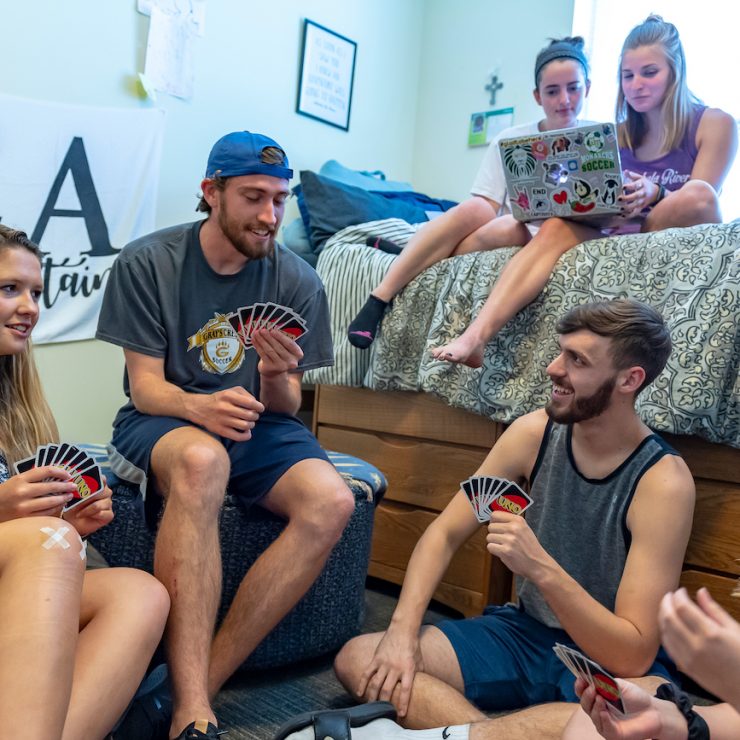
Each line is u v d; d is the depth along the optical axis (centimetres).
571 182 192
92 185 247
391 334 223
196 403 155
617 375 138
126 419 170
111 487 170
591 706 103
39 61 232
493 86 339
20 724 89
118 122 251
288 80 309
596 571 146
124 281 169
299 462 161
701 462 168
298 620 173
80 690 107
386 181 322
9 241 134
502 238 217
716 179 214
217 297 175
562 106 231
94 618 119
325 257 252
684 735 99
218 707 156
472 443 209
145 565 169
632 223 213
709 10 288
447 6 357
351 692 152
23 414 141
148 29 259
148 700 138
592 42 316
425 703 139
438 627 157
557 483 152
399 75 358
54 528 104
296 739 127
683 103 220
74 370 249
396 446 228
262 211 166
